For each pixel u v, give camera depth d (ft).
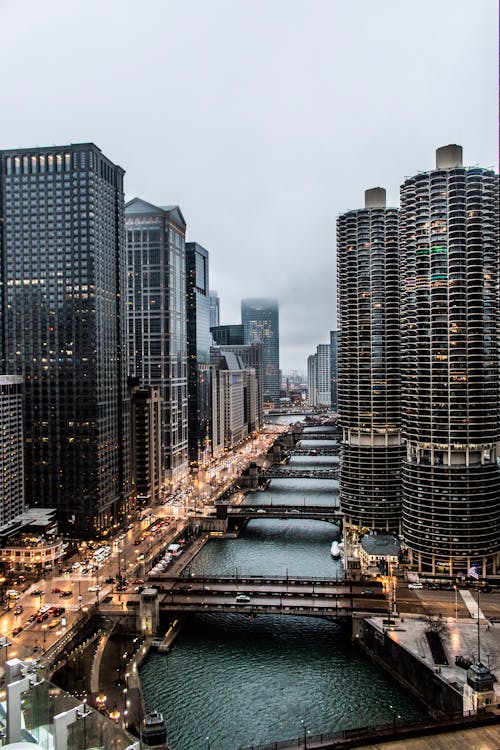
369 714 499.92
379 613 637.30
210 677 563.07
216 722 488.44
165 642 627.46
